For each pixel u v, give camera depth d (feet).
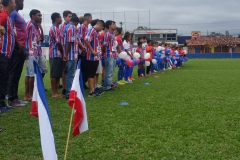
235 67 67.97
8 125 15.70
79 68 11.02
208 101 22.06
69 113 18.33
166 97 23.84
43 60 24.89
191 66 73.77
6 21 17.11
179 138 13.42
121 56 33.12
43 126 8.89
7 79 18.92
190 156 11.39
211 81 36.01
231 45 185.57
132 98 23.40
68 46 22.50
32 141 13.24
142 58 41.32
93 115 17.72
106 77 27.76
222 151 11.86
